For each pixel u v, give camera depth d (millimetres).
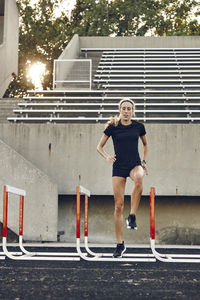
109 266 4340
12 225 7906
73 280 3480
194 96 12930
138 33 28906
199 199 8422
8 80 15734
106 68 15672
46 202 7934
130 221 4340
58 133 8477
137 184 4355
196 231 8359
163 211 8430
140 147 8320
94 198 8516
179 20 29328
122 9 28828
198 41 17328
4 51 14867
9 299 2746
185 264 4562
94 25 28625
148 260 4766
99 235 8422
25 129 8555
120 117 4594
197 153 8266
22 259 4898
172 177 8234
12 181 8000
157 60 16141
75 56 16375
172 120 10539
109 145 8391
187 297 2846
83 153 8414
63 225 8477
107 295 2896
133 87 13742
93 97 11680
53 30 29844
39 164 8469
